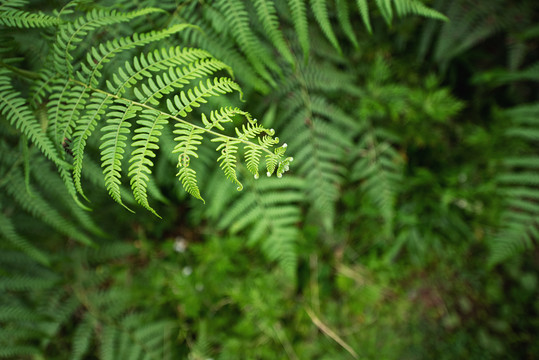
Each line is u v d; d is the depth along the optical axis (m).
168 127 1.88
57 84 1.32
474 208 2.98
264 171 2.30
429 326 3.20
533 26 2.48
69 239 2.62
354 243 3.10
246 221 2.35
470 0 2.45
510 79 2.65
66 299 2.69
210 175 2.27
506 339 3.18
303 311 3.02
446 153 3.00
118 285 2.88
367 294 3.07
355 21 2.45
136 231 2.92
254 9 1.93
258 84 1.84
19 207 2.19
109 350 2.69
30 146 1.89
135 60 1.24
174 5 1.76
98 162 1.87
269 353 2.94
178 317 2.93
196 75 1.24
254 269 2.96
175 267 2.97
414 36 2.62
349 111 2.57
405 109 2.70
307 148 2.33
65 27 1.31
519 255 3.21
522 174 2.60
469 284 3.24
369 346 3.09
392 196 2.60
